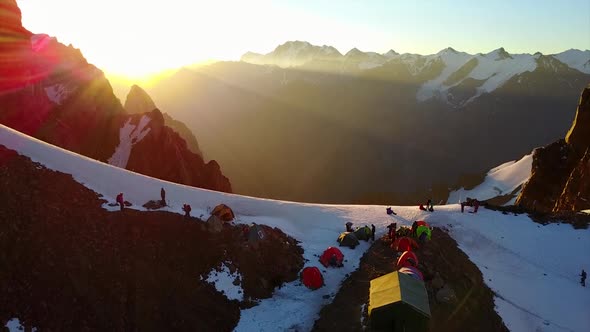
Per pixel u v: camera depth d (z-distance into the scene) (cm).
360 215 4606
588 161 6538
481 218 4509
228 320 2928
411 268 3192
